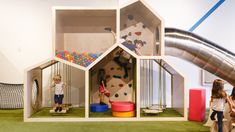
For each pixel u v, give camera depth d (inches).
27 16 157.2
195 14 160.6
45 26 157.9
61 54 125.7
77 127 110.7
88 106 123.6
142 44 154.2
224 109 104.3
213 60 158.9
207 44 159.9
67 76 157.8
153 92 159.3
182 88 129.0
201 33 160.6
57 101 130.1
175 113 136.2
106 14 144.6
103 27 155.1
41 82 150.7
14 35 157.2
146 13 140.3
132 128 109.5
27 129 107.0
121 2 156.5
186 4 160.4
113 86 153.4
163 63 139.9
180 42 157.8
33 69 131.0
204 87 160.6
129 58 152.9
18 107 150.5
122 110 126.3
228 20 161.9
